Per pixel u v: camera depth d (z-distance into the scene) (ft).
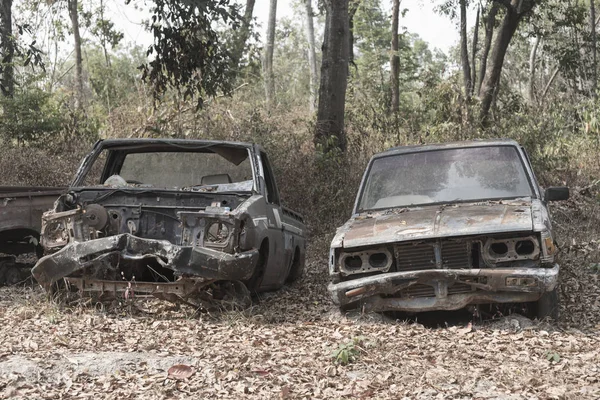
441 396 17.12
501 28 79.15
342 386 17.87
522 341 21.98
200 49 53.52
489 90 79.30
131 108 65.72
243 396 17.16
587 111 63.93
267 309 27.99
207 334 23.44
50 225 27.02
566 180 52.13
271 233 28.66
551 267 23.34
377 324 24.43
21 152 53.36
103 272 26.07
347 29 56.44
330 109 55.93
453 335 23.11
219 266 24.77
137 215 27.25
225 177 30.48
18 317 25.00
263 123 57.98
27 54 64.80
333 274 24.84
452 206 26.30
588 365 19.51
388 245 24.25
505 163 27.96
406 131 61.11
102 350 21.16
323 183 48.57
